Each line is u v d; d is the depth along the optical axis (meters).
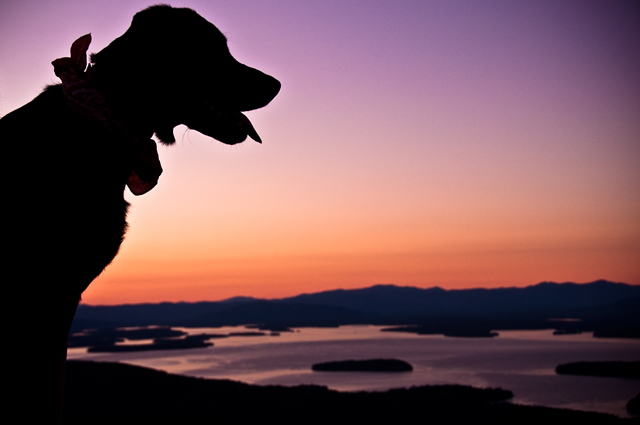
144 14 2.02
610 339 187.88
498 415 40.41
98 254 1.70
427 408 43.25
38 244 1.52
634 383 78.44
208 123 2.03
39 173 1.56
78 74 1.72
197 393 36.19
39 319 1.53
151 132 1.97
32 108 1.67
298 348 164.62
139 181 1.96
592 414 40.44
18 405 1.49
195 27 2.03
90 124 1.69
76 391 34.34
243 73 2.13
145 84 1.91
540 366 105.94
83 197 1.63
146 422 11.87
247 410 33.06
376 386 76.62
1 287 1.46
